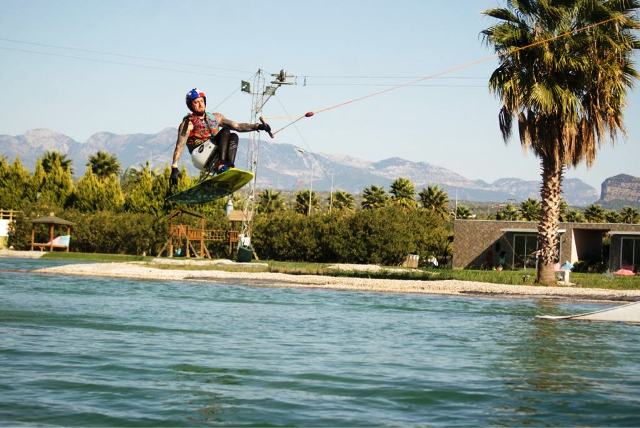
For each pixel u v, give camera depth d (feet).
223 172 43.27
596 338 49.70
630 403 27.50
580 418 24.95
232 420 23.80
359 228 202.90
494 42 108.68
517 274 138.82
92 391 27.35
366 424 23.62
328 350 40.63
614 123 108.88
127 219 228.02
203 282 109.09
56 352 36.29
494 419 24.63
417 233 206.08
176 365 33.73
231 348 40.11
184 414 24.35
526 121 110.11
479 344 45.27
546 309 76.23
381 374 32.94
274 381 30.58
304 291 95.20
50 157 340.59
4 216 249.96
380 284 106.63
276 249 216.33
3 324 47.88
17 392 26.71
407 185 390.01
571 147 108.58
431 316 64.80
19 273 116.26
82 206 262.06
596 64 107.14
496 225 188.55
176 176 42.91
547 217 113.91
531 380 32.24
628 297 94.63
